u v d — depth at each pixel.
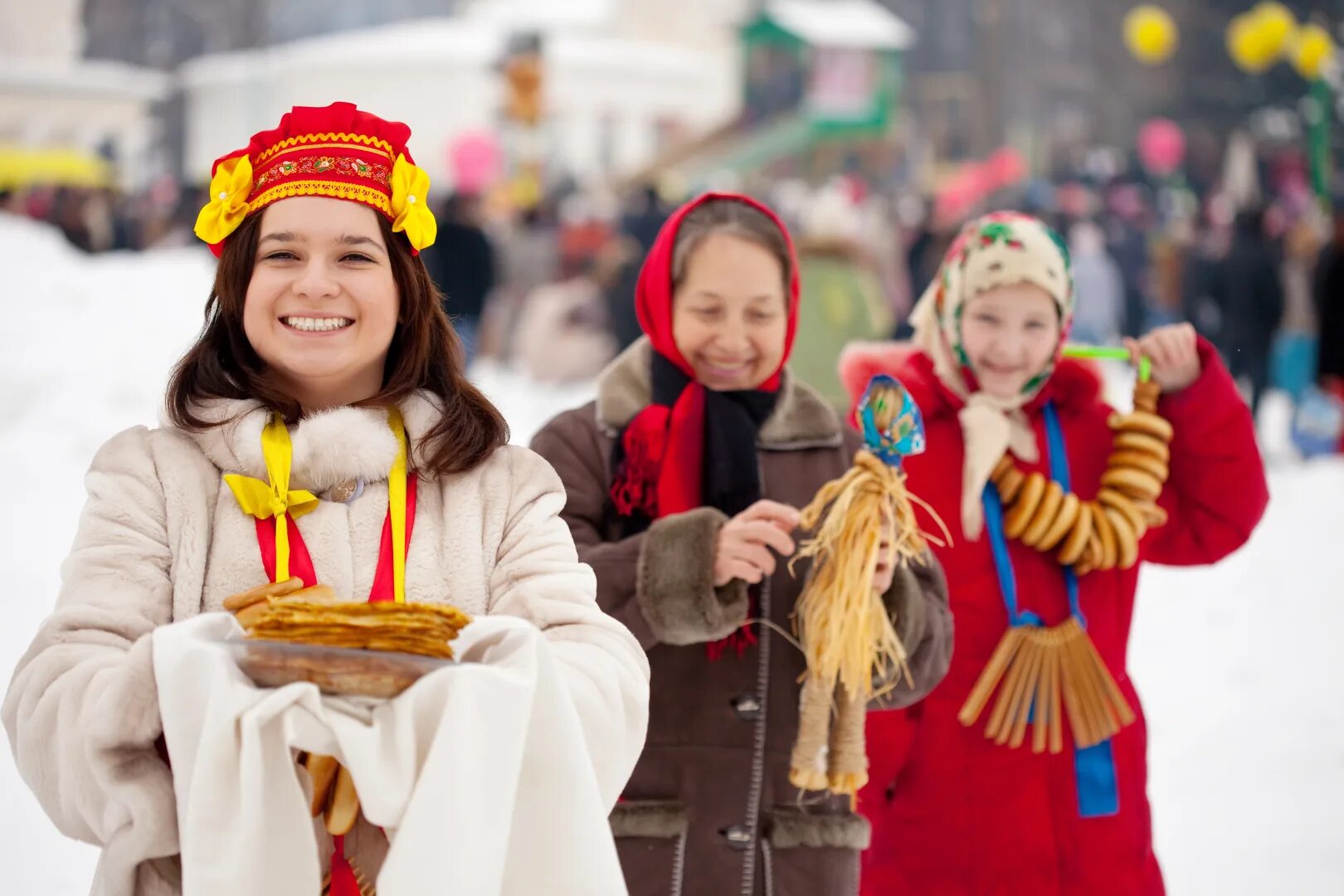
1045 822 5.99
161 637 3.50
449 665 3.41
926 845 5.99
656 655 5.30
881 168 71.06
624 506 5.46
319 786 3.62
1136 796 6.19
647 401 5.61
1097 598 6.28
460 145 48.88
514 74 56.56
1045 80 99.50
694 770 5.26
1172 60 96.19
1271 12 37.47
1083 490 6.40
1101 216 35.28
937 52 101.50
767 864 5.21
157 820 3.50
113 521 3.91
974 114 96.38
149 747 3.58
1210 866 8.38
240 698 3.35
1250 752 10.38
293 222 4.05
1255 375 25.81
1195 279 26.44
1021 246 6.29
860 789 5.95
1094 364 6.59
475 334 28.06
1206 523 6.70
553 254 32.88
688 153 69.44
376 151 4.14
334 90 87.88
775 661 5.33
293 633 3.42
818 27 69.88
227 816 3.34
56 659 3.65
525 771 3.56
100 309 26.11
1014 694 6.04
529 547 4.08
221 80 89.56
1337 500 19.30
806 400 5.69
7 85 70.31
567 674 3.79
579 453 5.56
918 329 6.61
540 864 3.54
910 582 5.34
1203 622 13.85
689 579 5.05
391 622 3.41
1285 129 85.81
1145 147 55.72
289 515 3.97
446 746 3.33
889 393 5.20
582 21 93.81
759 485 5.43
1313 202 40.66
